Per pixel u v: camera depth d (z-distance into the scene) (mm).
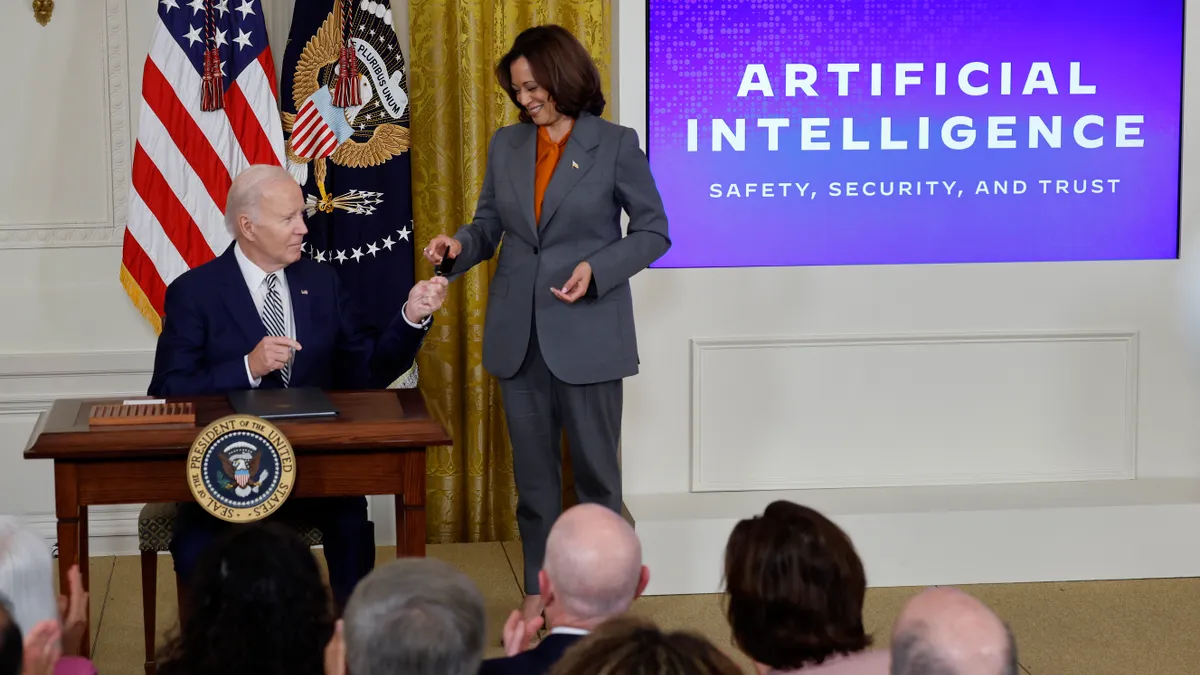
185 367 3070
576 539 1848
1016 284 4137
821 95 4055
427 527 4426
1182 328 4199
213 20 4051
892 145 4090
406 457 2668
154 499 2607
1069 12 4098
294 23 4137
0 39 4082
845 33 4047
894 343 4121
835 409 4133
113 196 4172
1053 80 4113
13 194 4137
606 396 3447
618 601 1853
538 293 3391
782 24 4023
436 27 4191
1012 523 3918
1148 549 3969
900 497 4062
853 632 1870
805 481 4145
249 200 3111
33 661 1666
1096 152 4141
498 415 4395
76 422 2686
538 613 3527
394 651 1479
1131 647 3381
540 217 3406
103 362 4188
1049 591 3865
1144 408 4230
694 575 3844
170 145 4047
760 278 4066
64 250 4168
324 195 4164
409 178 4215
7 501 4215
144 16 4148
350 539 3041
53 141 4137
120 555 4227
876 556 3906
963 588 3898
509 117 4215
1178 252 4184
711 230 4066
